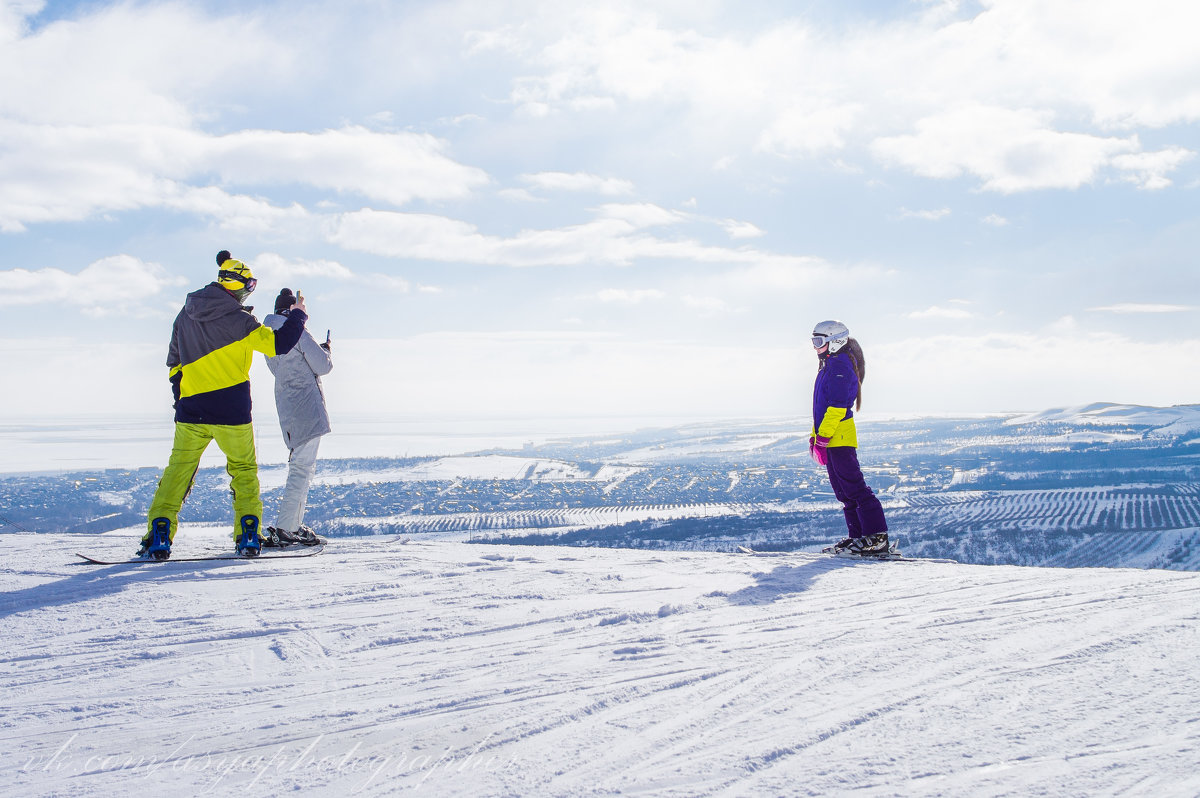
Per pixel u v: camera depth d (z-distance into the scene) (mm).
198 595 3943
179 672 2732
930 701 2303
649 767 1883
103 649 3010
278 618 3469
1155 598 3623
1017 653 2779
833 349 5871
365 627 3318
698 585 4230
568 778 1830
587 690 2479
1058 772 1791
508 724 2191
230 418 5113
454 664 2793
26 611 3600
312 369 5703
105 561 4871
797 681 2529
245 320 5086
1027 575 4410
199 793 1784
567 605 3727
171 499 5086
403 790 1783
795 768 1853
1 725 2244
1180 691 2324
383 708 2346
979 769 1822
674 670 2680
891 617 3408
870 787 1740
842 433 5727
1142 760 1846
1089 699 2281
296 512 5707
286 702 2414
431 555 5312
